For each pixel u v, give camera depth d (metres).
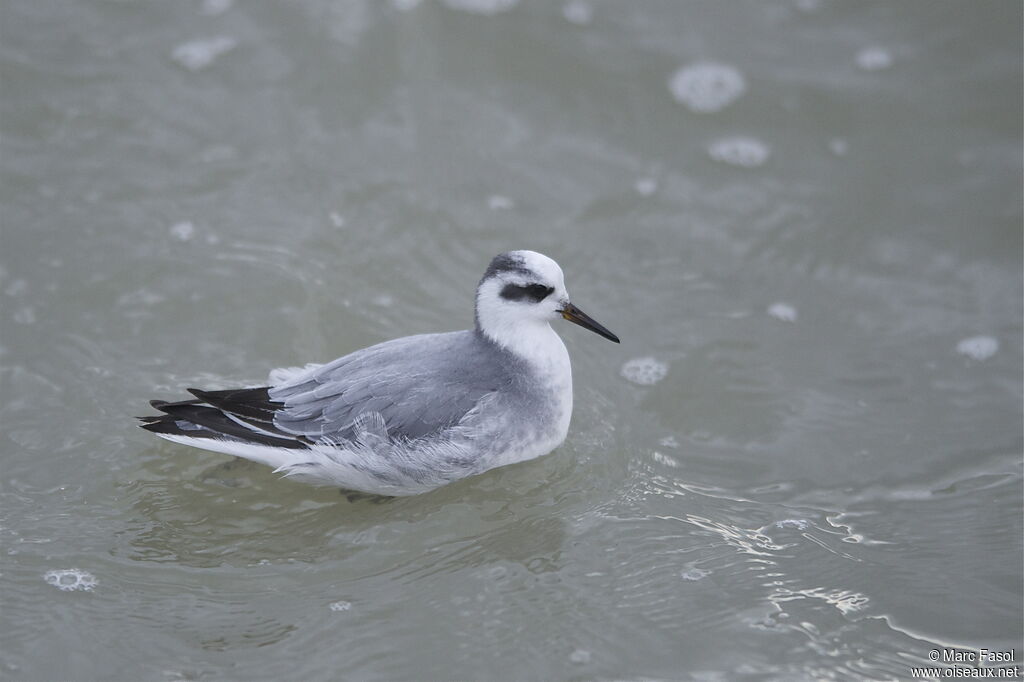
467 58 15.88
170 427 9.99
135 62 15.41
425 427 10.23
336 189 14.09
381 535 10.32
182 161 14.23
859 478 11.06
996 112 15.22
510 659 9.07
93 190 13.73
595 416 11.71
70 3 16.08
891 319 12.88
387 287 13.02
